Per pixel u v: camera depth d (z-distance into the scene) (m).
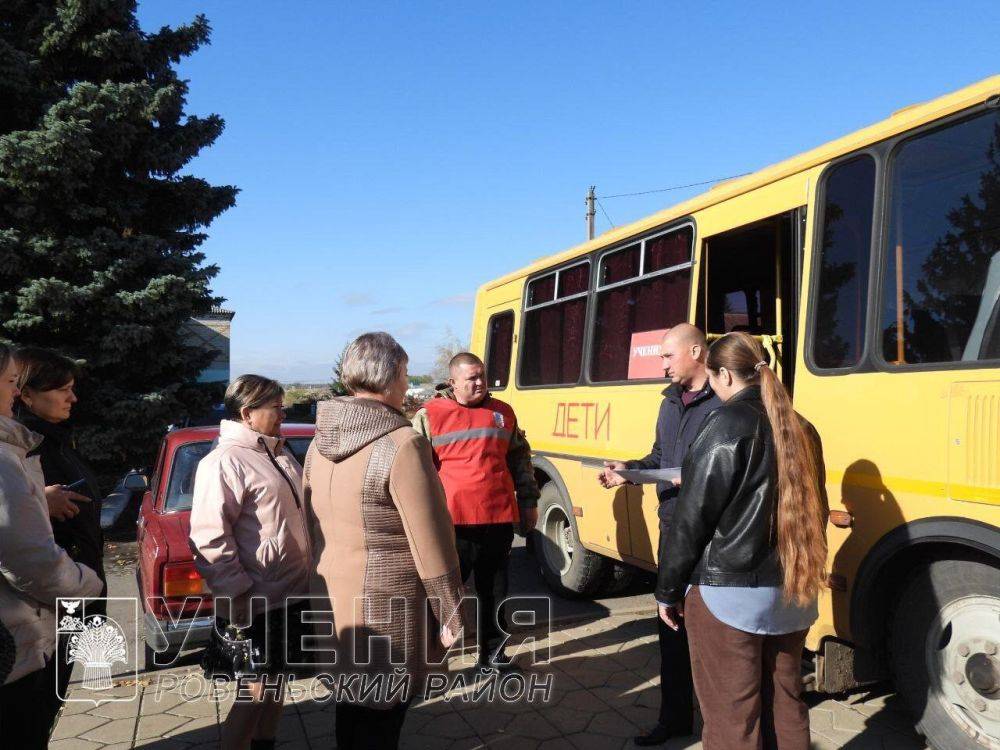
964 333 3.11
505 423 4.56
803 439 2.68
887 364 3.40
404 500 2.53
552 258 6.70
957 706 3.17
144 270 11.75
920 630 3.31
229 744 3.06
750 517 2.63
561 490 6.20
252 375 3.31
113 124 11.02
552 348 6.63
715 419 2.70
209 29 12.54
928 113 3.33
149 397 11.20
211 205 12.66
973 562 3.10
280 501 3.15
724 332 5.12
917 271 3.33
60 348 10.90
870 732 3.71
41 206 10.81
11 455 2.36
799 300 3.93
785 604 2.65
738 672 2.66
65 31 11.20
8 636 2.25
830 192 3.82
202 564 3.02
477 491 4.38
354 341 2.74
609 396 5.58
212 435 6.02
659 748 3.68
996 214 3.05
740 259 5.20
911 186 3.40
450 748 3.76
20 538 2.30
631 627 5.55
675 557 2.73
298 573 3.17
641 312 5.32
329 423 2.70
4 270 10.50
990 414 2.93
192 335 13.07
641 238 5.41
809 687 3.64
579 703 4.25
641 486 5.06
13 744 2.51
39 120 10.73
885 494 3.32
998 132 3.07
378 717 2.61
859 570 3.42
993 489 2.90
